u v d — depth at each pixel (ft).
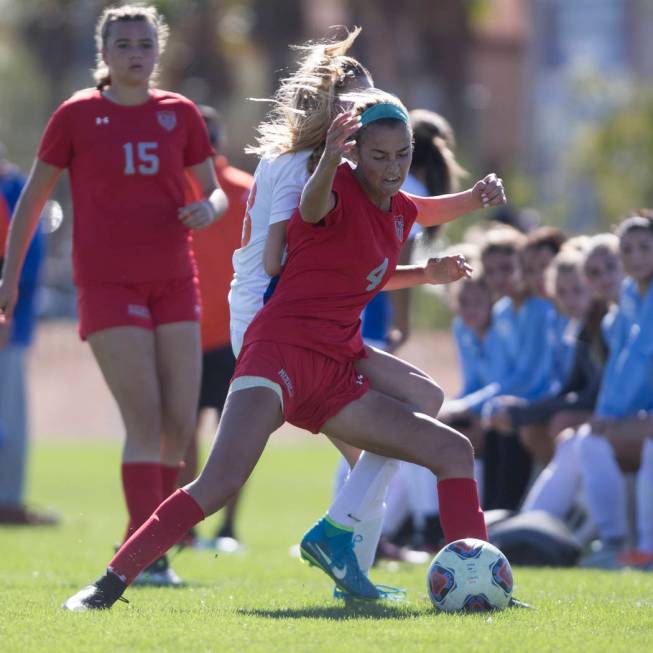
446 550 62.80
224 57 508.12
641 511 96.63
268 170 65.21
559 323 115.03
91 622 56.80
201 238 104.83
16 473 144.15
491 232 118.21
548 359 114.83
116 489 189.78
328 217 61.21
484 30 568.41
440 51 516.73
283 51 519.60
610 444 99.76
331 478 212.64
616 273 106.42
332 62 65.82
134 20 78.95
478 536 63.67
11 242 79.46
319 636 53.67
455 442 63.93
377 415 63.36
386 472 67.97
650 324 99.96
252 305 66.33
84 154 78.64
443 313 397.60
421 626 56.54
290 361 61.72
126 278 78.02
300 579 83.82
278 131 65.10
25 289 144.25
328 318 62.75
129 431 78.79
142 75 78.74
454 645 51.55
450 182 94.68
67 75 516.32
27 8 497.46
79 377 342.03
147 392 78.02
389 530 108.06
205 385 108.37
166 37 82.74
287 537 126.62
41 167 79.25
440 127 94.53
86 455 251.19
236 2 508.94
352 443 64.28
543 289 115.34
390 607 64.69
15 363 143.64
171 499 60.49
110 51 78.74
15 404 143.95
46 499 173.47
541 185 519.19
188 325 79.56
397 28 509.76
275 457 253.85
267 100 67.41
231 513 117.50
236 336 67.31
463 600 61.98
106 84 80.84
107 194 78.43
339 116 58.23
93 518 147.23
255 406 60.80
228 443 60.49
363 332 99.04
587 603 66.23
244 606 65.36
